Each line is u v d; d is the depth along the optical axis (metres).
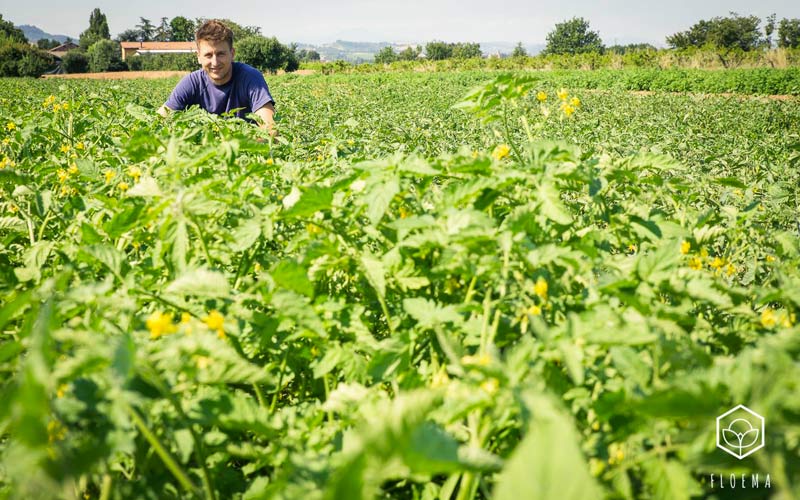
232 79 6.42
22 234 2.78
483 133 8.78
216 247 2.26
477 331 1.85
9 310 1.47
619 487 1.34
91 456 1.18
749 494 1.38
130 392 1.24
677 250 1.80
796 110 20.14
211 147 2.30
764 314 1.81
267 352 2.14
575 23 103.44
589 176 2.16
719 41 83.12
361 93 30.25
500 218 2.51
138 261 2.51
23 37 110.69
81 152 4.55
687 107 20.98
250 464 1.81
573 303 1.83
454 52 113.12
